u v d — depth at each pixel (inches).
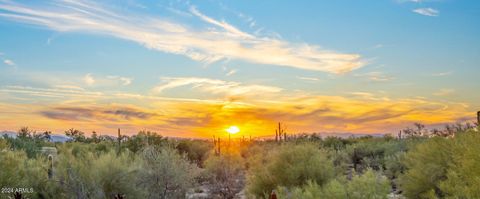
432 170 489.4
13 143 758.5
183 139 1359.5
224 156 789.2
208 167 736.3
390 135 1542.8
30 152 730.2
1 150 494.6
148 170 534.0
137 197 511.5
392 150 1005.8
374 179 374.6
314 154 580.7
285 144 612.7
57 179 464.1
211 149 1314.0
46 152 700.7
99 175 496.4
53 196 451.8
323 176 547.2
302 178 550.6
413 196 503.5
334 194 378.3
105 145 1099.3
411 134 1064.8
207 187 705.0
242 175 759.1
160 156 546.9
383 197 369.1
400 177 549.6
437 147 502.9
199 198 616.1
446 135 542.9
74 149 864.9
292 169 550.0
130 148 1045.2
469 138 424.2
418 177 496.4
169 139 1129.4
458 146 450.9
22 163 489.4
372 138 1628.9
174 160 555.8
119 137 1132.5
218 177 724.0
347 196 376.5
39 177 468.4
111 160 523.5
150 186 530.3
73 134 1552.7
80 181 459.2
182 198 552.4
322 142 1552.7
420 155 524.1
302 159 567.8
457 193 349.7
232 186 707.4
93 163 510.0
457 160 408.5
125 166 531.5
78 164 491.5
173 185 540.4
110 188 497.4
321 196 393.4
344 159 1006.4
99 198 463.2
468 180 353.1
